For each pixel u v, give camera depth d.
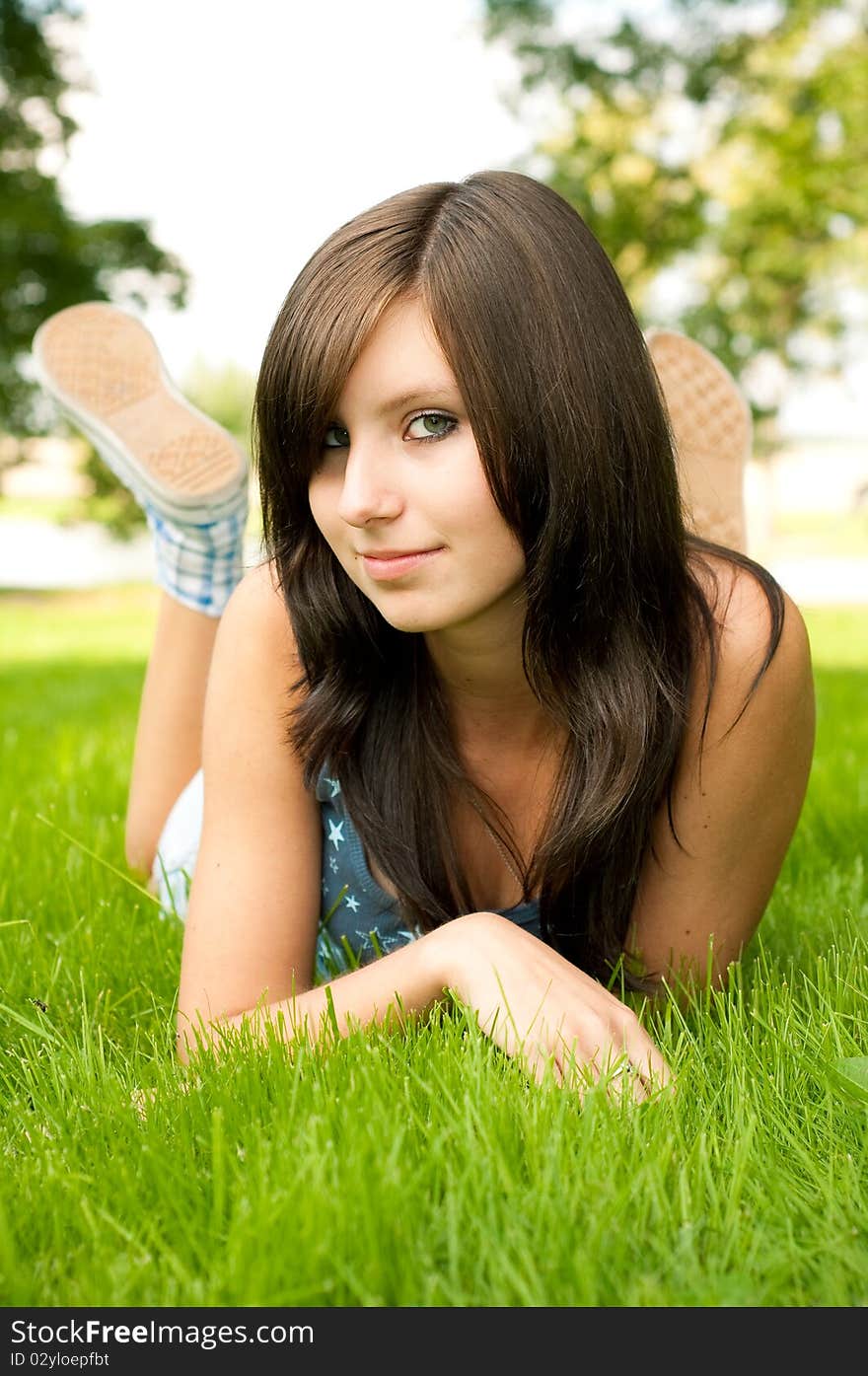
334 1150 1.10
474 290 1.20
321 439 1.26
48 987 1.73
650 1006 1.60
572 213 1.30
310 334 1.21
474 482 1.22
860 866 2.18
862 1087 1.21
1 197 15.23
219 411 33.28
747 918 1.64
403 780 1.52
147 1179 1.13
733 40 15.57
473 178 1.29
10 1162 1.18
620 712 1.37
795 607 1.52
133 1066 1.44
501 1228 1.02
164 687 2.38
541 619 1.32
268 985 1.55
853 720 4.20
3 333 16.50
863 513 33.88
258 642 1.53
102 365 2.50
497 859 1.63
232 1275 0.96
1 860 2.30
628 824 1.46
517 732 1.54
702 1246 1.03
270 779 1.55
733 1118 1.22
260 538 1.41
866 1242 1.04
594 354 1.25
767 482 19.97
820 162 16.03
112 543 27.59
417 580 1.26
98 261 16.45
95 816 2.79
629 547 1.31
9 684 6.47
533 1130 1.11
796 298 18.86
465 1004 1.37
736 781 1.51
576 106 16.27
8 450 19.64
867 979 1.59
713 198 16.88
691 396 2.38
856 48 15.49
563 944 1.58
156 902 2.10
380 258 1.20
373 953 1.71
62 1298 0.99
